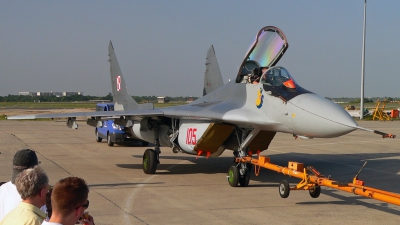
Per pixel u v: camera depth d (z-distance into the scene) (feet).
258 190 34.37
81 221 11.74
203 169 45.21
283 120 32.86
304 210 27.81
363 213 27.17
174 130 42.73
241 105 37.65
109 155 56.65
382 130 101.60
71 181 9.86
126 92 58.39
